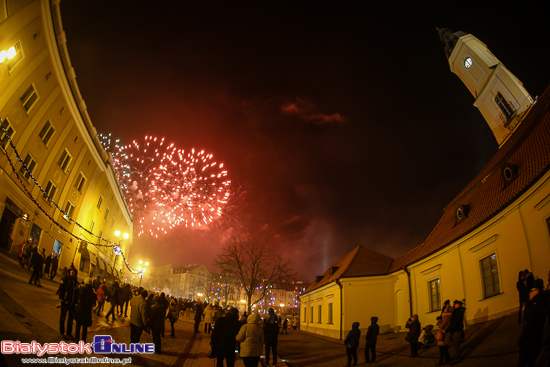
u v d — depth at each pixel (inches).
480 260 547.8
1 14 623.2
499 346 383.9
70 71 870.4
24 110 758.5
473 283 557.3
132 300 378.0
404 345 601.3
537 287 271.9
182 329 715.4
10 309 368.2
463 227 611.5
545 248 411.2
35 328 339.9
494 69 1110.4
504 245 487.8
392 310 864.3
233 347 315.0
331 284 1028.5
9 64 673.0
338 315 933.2
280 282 1802.4
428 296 704.4
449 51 1298.0
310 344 786.8
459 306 402.9
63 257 1027.3
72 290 365.4
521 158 536.1
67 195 1021.8
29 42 713.0
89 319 343.6
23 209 809.5
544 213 414.3
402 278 837.2
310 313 1325.0
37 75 766.5
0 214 712.4
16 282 540.4
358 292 902.4
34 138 815.7
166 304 543.5
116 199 1482.5
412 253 857.5
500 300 485.1
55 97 852.6
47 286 631.8
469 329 515.5
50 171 909.8
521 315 423.8
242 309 3489.2
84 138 1035.9
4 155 714.2
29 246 773.3
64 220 1016.9
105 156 1211.2
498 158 705.0
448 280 628.7
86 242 1152.8
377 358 511.2
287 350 670.5
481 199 622.2
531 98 1006.4
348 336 467.2
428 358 448.8
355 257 1023.6
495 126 1112.8
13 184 749.9
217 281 3324.3
